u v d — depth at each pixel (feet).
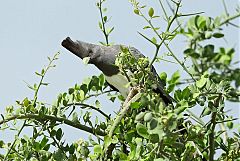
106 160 27.58
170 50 29.01
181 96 28.07
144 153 26.12
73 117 29.99
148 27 28.68
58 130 29.89
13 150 29.84
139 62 28.81
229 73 26.45
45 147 29.89
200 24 26.04
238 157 28.55
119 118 27.68
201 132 26.63
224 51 26.27
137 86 28.60
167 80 32.27
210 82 27.58
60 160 29.01
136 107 27.63
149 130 23.50
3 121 29.12
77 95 30.68
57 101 30.09
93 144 29.60
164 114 23.54
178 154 26.68
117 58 29.19
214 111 27.32
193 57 26.20
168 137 23.71
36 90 29.91
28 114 29.32
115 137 27.45
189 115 27.32
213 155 27.78
